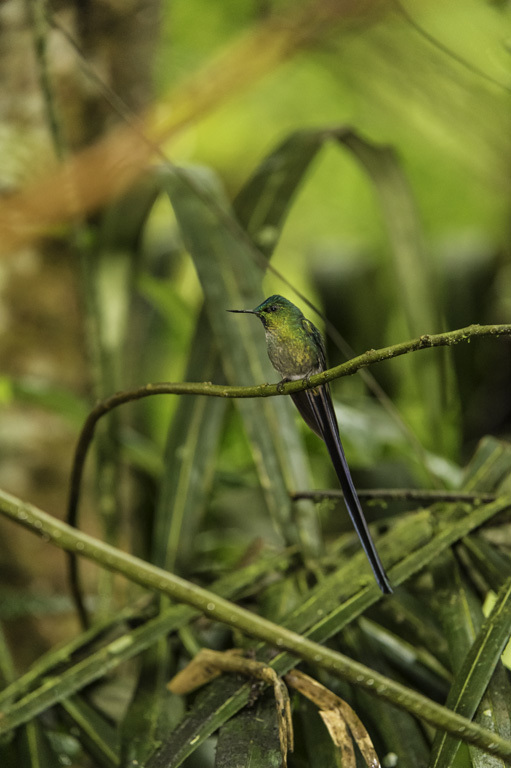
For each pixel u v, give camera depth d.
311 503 1.09
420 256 1.23
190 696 1.04
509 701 0.98
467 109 1.36
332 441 1.04
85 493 1.25
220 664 1.01
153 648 1.06
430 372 1.23
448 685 1.07
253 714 0.99
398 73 1.37
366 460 1.30
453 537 1.05
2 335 1.25
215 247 1.16
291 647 0.95
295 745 1.01
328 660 0.95
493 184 1.43
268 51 1.34
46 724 1.04
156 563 1.11
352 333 1.46
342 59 1.39
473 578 1.06
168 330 1.42
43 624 1.21
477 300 1.47
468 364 1.46
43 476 1.25
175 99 1.32
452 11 1.32
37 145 1.25
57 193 1.22
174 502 1.12
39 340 1.26
